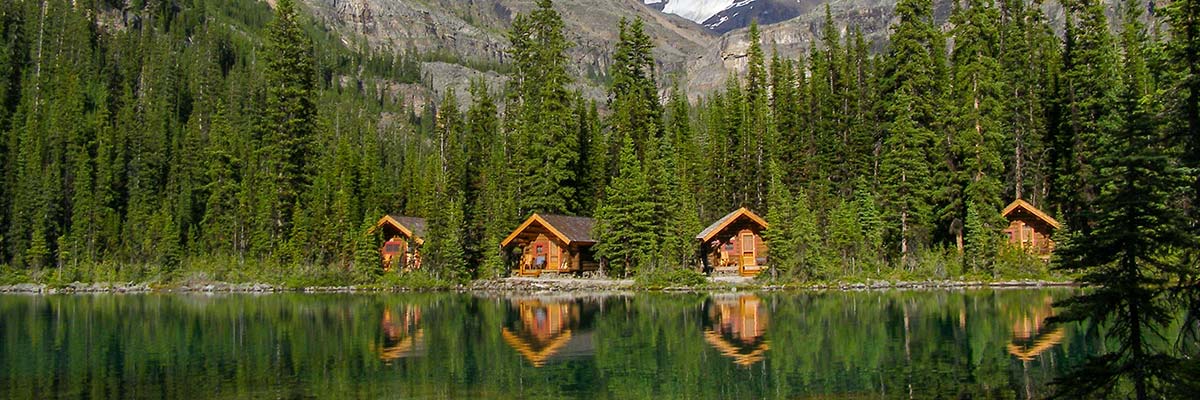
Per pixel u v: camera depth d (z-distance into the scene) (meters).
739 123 80.31
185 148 93.44
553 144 77.56
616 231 63.25
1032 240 63.91
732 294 52.75
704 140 90.62
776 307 43.25
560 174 76.19
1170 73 21.38
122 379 25.34
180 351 30.69
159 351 30.73
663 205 61.53
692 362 27.11
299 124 83.25
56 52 139.38
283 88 83.94
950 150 64.44
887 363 26.23
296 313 44.34
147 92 138.88
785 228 59.38
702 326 35.62
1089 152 62.28
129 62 149.75
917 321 35.97
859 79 83.56
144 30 174.25
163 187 97.81
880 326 34.53
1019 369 24.86
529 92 91.44
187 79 148.00
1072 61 69.12
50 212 85.44
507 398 22.36
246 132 102.25
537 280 62.28
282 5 85.19
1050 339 30.14
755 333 33.25
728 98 99.00
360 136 159.62
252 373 26.12
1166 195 15.75
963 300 45.34
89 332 36.69
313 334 35.03
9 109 117.25
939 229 66.19
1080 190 62.34
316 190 76.00
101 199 87.75
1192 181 17.66
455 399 22.31
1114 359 16.25
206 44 181.50
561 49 91.44
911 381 23.56
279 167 80.88
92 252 82.06
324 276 65.69
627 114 82.88
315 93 86.88
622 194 62.69
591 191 80.19
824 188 66.12
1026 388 22.34
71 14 151.00
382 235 72.88
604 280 60.62
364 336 34.06
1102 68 66.06
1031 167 68.44
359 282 65.31
